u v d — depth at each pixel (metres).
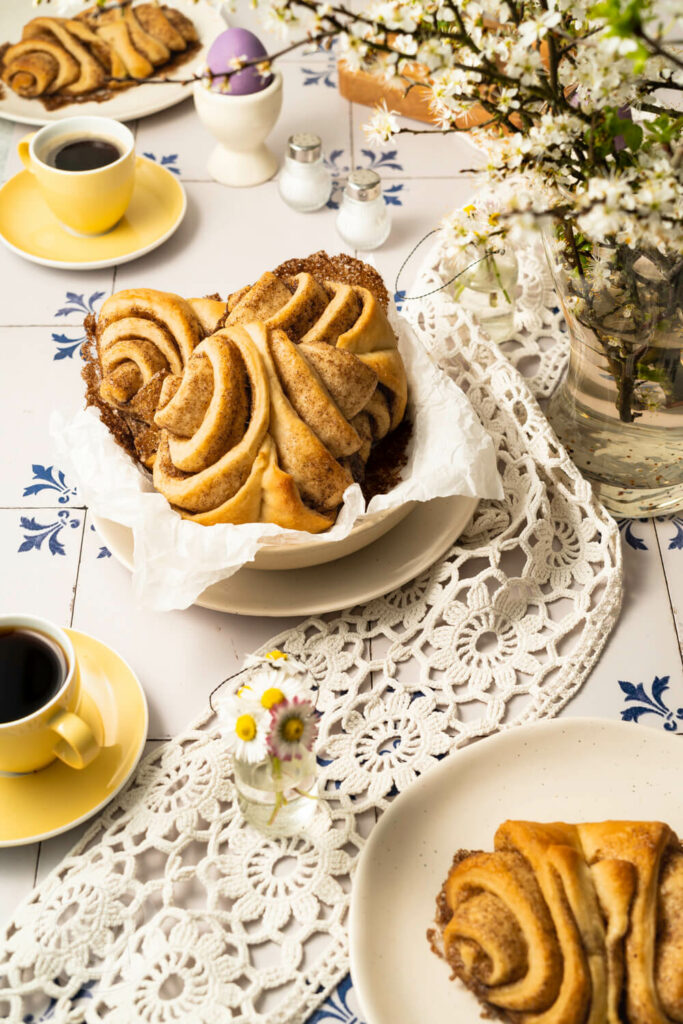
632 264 0.73
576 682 0.78
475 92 0.70
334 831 0.72
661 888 0.65
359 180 0.97
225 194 1.05
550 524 0.82
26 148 0.99
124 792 0.73
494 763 0.72
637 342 0.77
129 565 0.79
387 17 0.66
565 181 0.71
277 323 0.80
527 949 0.63
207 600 0.79
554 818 0.71
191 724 0.75
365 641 0.79
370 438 0.81
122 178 0.96
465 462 0.79
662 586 0.82
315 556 0.78
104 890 0.70
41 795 0.72
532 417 0.85
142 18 1.11
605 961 0.63
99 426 0.80
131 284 0.98
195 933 0.69
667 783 0.71
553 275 0.79
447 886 0.67
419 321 0.93
